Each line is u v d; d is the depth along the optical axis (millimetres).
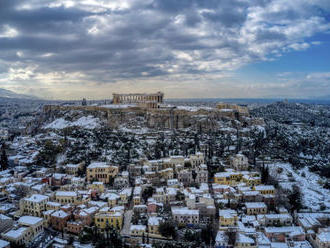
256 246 185750
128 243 197125
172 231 199375
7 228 199125
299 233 195750
